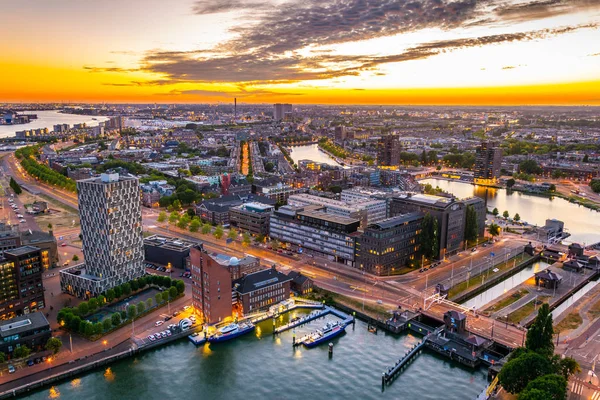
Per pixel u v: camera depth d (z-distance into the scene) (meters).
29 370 199.50
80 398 186.62
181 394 190.00
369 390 193.38
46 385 193.25
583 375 196.75
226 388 194.00
